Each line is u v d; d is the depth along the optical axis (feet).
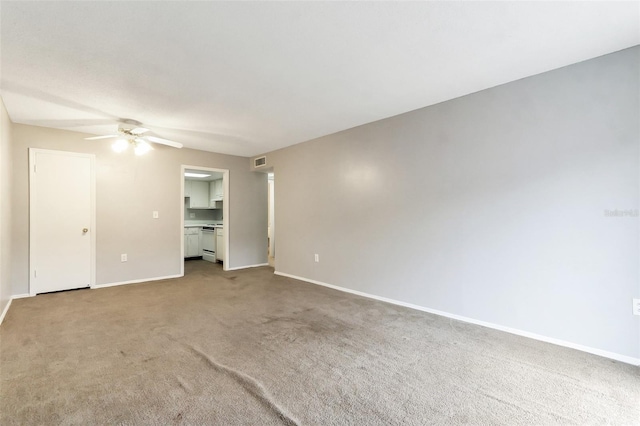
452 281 10.40
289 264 17.28
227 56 7.58
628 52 7.27
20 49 7.15
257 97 10.19
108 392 6.03
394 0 5.61
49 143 13.44
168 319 10.26
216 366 7.07
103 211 14.85
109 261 15.01
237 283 15.64
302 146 16.31
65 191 13.88
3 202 10.56
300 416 5.36
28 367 6.99
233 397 5.90
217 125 13.24
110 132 14.24
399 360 7.42
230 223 19.44
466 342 8.43
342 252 14.25
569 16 6.09
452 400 5.85
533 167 8.67
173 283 15.61
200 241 24.71
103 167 14.84
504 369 6.99
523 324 8.87
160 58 7.64
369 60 7.84
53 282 13.61
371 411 5.52
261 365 7.15
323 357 7.57
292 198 16.99
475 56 7.66
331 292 13.88
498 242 9.35
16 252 12.72
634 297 7.22
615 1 5.65
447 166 10.52
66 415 5.32
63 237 13.84
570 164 8.07
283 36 6.75
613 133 7.47
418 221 11.34
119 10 5.81
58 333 9.00
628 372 6.82
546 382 6.46
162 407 5.57
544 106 8.48
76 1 5.53
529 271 8.75
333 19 6.17
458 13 6.01
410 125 11.55
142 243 16.03
